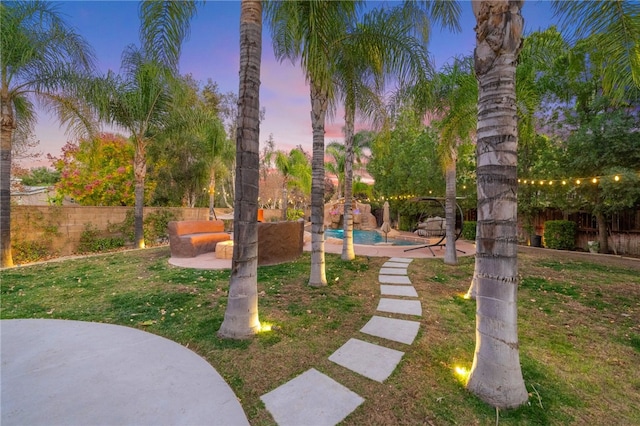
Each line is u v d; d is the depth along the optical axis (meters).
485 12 2.03
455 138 6.04
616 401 1.98
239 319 2.88
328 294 4.38
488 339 2.00
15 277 5.21
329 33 3.97
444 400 1.96
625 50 3.27
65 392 1.97
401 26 5.03
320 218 4.82
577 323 3.38
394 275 5.70
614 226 9.05
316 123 4.88
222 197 23.34
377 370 2.34
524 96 5.28
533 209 10.85
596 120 7.96
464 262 7.10
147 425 1.69
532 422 1.77
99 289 4.48
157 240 10.52
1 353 2.49
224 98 15.55
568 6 3.20
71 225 8.31
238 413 1.82
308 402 1.94
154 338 2.84
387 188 15.94
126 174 12.12
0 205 6.22
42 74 6.41
